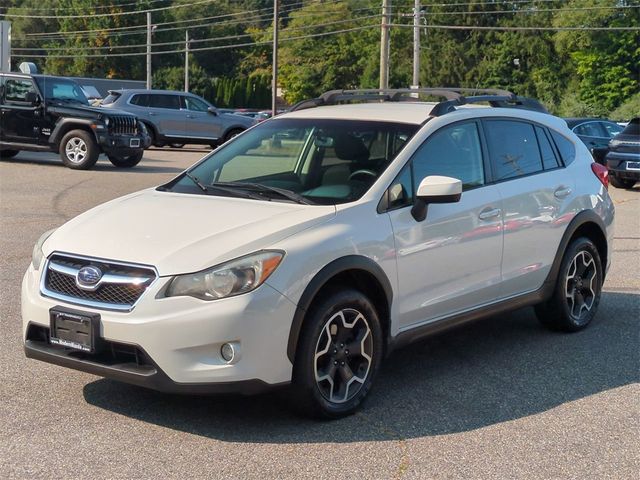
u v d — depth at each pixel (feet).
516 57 250.37
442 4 258.16
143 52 308.81
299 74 293.84
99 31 303.07
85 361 15.69
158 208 17.75
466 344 22.53
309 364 15.98
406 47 276.41
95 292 15.72
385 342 17.89
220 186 19.04
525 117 22.47
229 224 16.48
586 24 221.46
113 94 92.58
